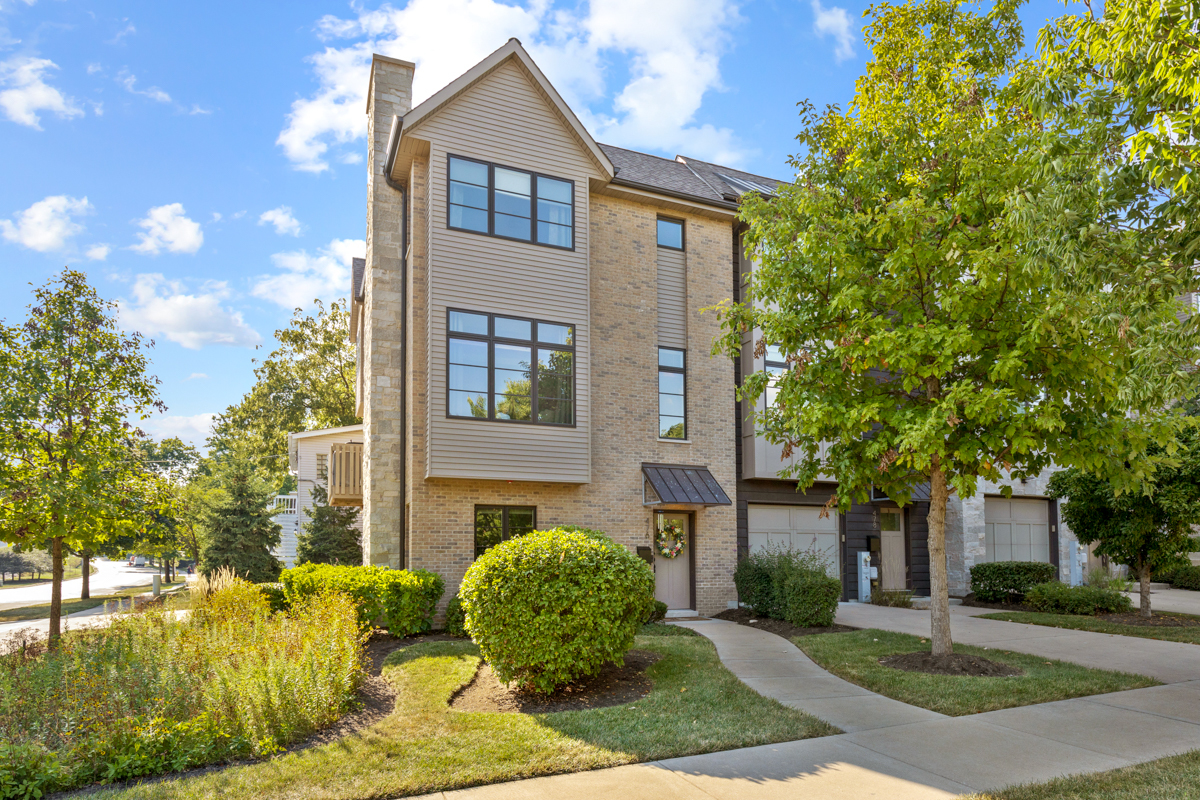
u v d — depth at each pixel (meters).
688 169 19.45
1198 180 5.78
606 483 15.20
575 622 8.04
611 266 15.88
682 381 16.62
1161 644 11.64
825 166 10.28
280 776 5.52
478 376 13.55
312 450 27.16
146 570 88.62
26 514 11.86
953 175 9.35
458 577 13.57
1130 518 14.09
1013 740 6.66
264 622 10.13
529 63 14.52
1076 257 6.18
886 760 6.08
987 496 20.67
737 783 5.52
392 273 15.01
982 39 9.94
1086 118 6.72
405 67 16.03
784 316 9.71
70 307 12.68
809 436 10.26
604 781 5.56
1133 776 5.62
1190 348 5.93
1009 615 14.84
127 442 13.33
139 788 5.31
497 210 14.12
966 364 9.34
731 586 16.34
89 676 7.23
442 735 6.56
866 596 17.56
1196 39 5.64
